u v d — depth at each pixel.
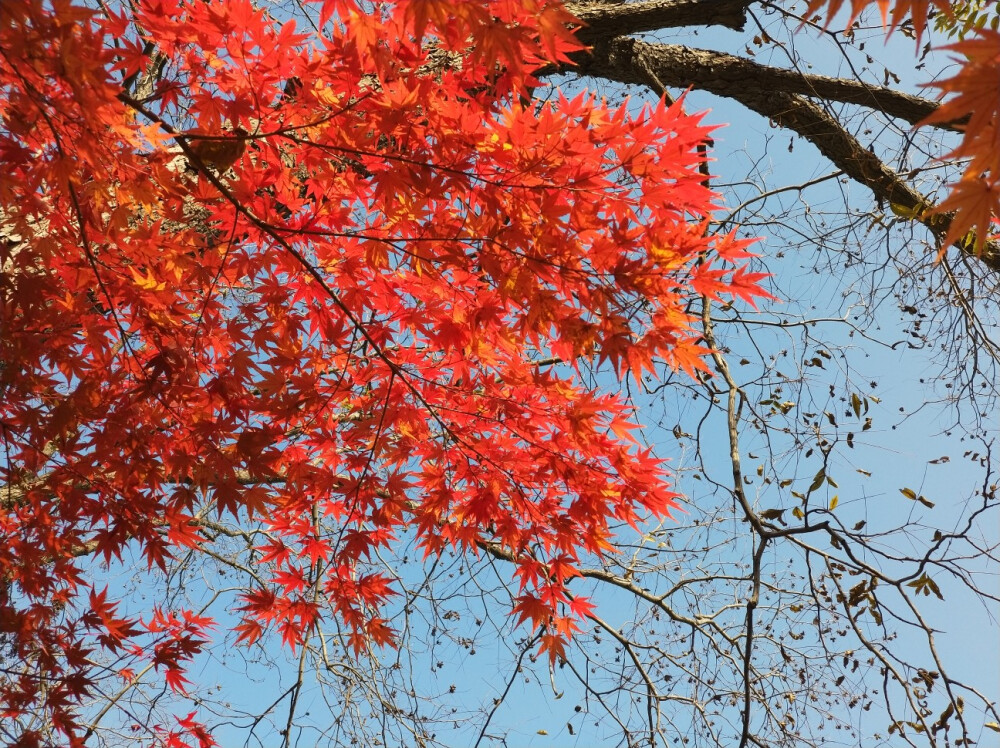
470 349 3.41
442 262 3.02
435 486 3.71
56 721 3.10
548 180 2.66
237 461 3.21
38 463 3.14
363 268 3.29
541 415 3.38
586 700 5.56
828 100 5.85
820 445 4.33
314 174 3.07
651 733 5.23
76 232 2.99
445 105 2.60
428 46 3.46
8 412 3.02
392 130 2.68
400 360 3.57
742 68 5.91
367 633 3.92
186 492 3.21
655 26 5.59
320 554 3.91
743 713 4.00
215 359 3.27
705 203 2.70
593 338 2.83
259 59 2.60
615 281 2.71
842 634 5.18
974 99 1.43
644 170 2.59
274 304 3.32
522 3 2.15
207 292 3.24
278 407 3.29
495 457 3.56
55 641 3.13
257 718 5.08
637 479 3.25
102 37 2.19
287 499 3.65
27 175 2.63
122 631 3.24
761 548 4.20
